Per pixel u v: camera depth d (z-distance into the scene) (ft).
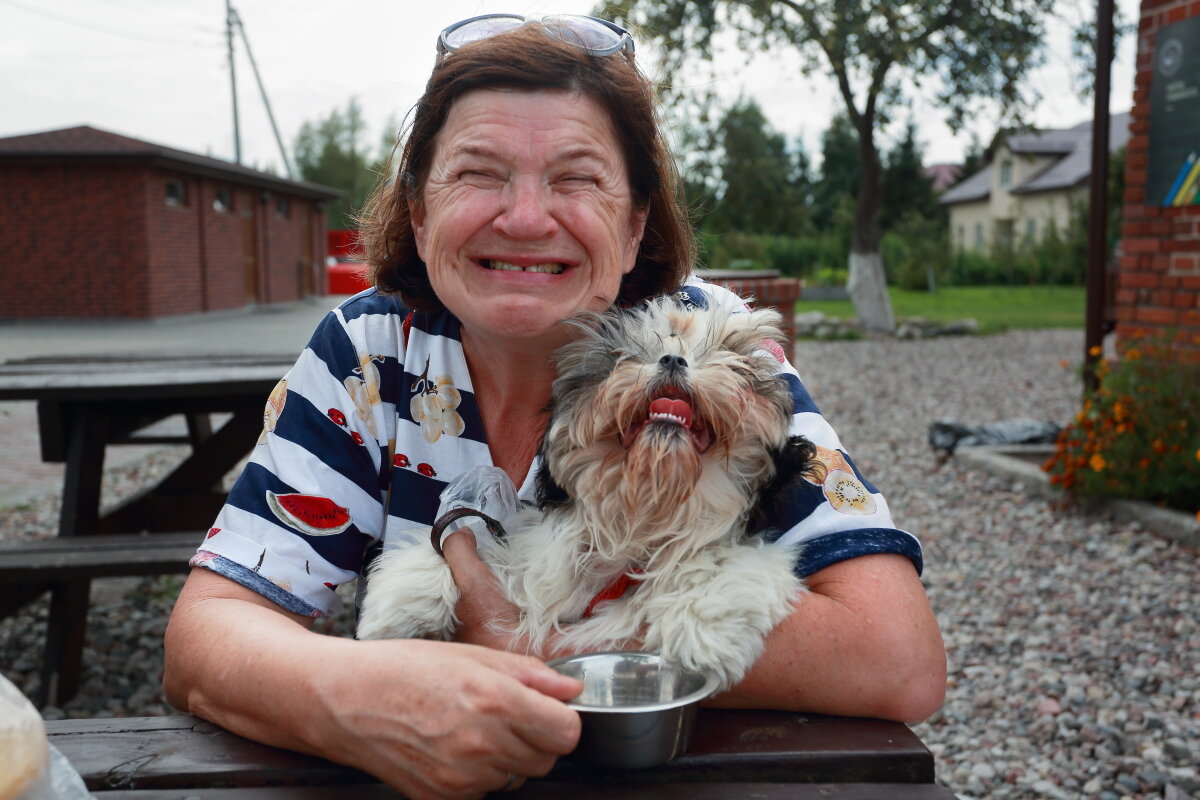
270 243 97.04
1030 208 180.45
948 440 28.55
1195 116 21.08
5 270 72.74
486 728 3.98
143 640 16.17
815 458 5.62
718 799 4.24
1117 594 16.79
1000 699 13.24
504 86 5.26
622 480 5.25
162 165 73.36
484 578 5.48
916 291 143.13
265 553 5.65
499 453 6.26
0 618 13.74
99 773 4.47
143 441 19.89
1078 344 64.95
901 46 65.62
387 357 6.23
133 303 73.05
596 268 5.53
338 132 246.88
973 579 18.03
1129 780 11.08
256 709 4.56
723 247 126.62
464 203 5.30
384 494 6.32
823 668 4.80
